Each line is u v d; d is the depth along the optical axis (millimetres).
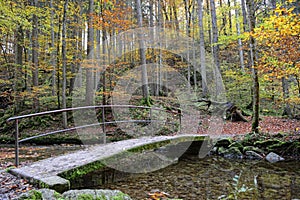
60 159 4133
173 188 4082
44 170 3506
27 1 11602
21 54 11758
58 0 12562
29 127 10172
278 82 10703
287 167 5250
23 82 13328
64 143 8836
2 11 8492
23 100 11688
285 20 4824
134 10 15984
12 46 14500
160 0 15711
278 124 8820
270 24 5344
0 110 12203
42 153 6656
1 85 12781
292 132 6887
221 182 4398
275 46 5805
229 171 5148
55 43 12477
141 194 3729
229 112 10109
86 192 2684
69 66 14180
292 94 9125
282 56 5898
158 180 4539
